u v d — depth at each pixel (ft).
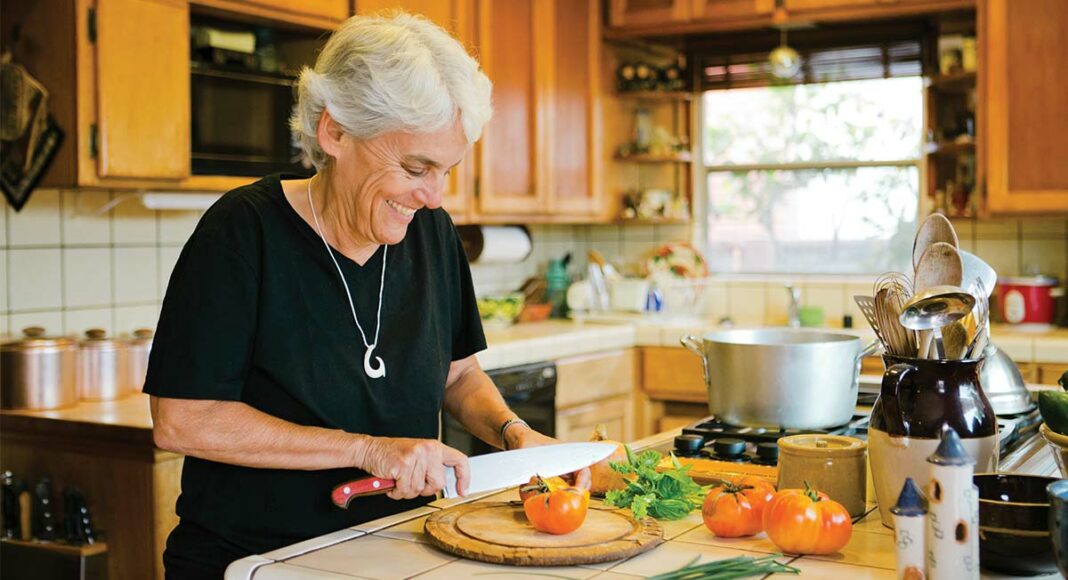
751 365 5.90
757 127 15.55
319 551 4.30
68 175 8.73
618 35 14.73
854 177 14.99
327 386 5.10
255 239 4.96
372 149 4.76
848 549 4.28
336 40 4.84
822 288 14.90
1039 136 12.51
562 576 3.92
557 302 15.25
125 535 8.11
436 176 4.87
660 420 13.88
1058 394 4.90
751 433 6.26
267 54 10.30
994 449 4.40
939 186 14.17
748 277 15.65
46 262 9.54
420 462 4.52
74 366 8.88
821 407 5.87
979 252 14.12
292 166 10.28
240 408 4.80
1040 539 3.76
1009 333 12.62
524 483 4.91
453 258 5.86
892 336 4.60
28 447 8.55
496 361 11.39
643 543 4.19
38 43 8.82
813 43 14.84
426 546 4.36
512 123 13.30
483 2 12.76
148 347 9.41
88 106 8.70
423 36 4.75
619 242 16.20
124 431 8.00
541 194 13.74
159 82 9.14
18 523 8.44
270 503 4.99
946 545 3.56
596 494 5.24
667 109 15.71
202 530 5.04
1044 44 12.43
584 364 12.92
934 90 14.02
